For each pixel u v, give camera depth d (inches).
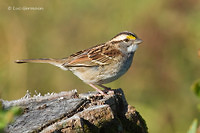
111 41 356.5
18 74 510.3
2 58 517.7
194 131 151.6
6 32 532.1
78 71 342.6
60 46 554.9
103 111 238.4
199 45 548.4
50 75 526.0
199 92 143.2
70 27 561.6
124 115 269.7
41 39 550.0
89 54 339.3
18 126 234.1
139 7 555.8
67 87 524.1
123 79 541.6
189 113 530.0
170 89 548.1
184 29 554.6
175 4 562.3
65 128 225.8
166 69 554.6
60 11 562.3
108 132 240.7
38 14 551.2
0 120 134.2
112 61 337.1
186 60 553.0
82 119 231.3
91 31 557.9
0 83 497.4
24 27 540.4
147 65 557.9
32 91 514.0
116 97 274.1
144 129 279.0
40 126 234.4
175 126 519.8
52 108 249.8
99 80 341.7
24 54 532.7
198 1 555.5
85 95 272.1
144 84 547.2
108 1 557.9
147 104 526.9
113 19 554.9
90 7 561.6
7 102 255.9
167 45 558.9
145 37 560.7
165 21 555.5
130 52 352.5
